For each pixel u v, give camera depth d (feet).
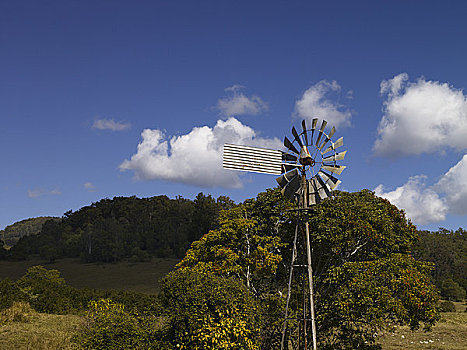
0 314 66.49
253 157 51.06
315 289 58.65
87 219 391.86
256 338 47.88
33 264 302.45
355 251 60.13
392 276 52.85
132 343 48.98
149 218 381.60
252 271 61.31
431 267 59.26
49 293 85.10
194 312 44.21
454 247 315.99
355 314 52.54
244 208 67.31
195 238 300.20
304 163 51.08
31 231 616.39
